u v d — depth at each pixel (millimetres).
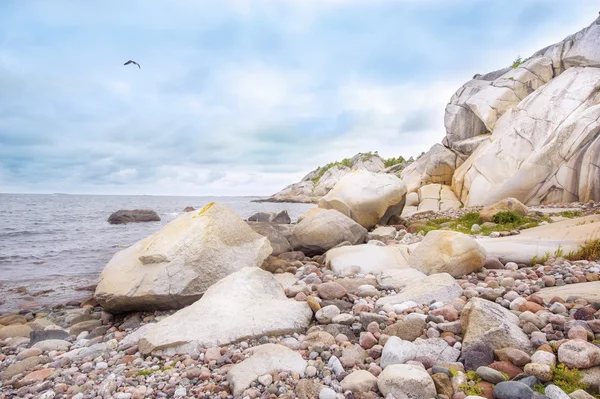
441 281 6793
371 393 3723
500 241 10656
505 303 5926
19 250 18594
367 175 19844
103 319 8086
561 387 3484
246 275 6938
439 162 34094
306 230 13234
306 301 6496
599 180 20594
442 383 3672
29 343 6777
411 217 23828
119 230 28562
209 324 5605
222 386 4145
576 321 4602
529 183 24125
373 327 5328
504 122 29312
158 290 7691
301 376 4195
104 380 4496
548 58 31375
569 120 24484
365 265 9578
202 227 8586
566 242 9617
